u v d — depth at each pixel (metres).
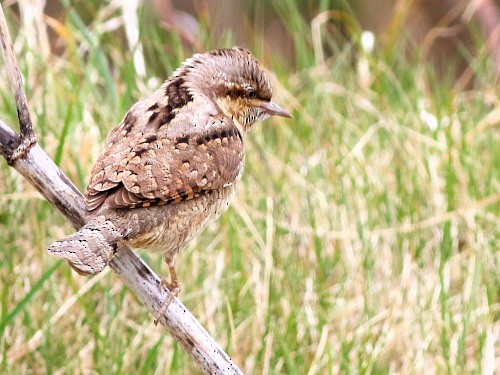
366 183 12.12
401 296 11.23
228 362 7.98
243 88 9.23
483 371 10.53
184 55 13.96
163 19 14.41
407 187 12.32
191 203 8.14
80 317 10.84
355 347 10.86
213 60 9.12
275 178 12.24
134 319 11.05
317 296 11.16
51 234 11.36
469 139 12.90
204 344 7.95
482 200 11.98
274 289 11.09
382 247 11.77
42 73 12.54
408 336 10.98
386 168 12.59
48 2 16.19
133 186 7.67
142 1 13.41
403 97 13.60
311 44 14.88
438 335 10.96
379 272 11.62
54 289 10.95
